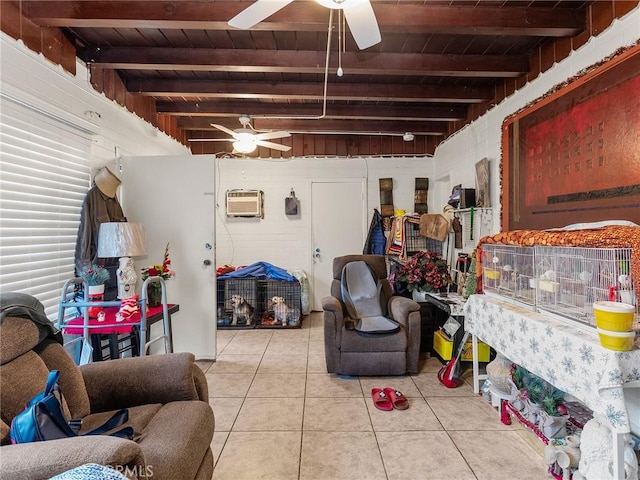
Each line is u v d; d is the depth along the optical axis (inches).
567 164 92.3
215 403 101.0
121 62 114.6
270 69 118.0
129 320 92.8
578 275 68.0
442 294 140.1
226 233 216.1
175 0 90.7
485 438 83.6
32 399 50.1
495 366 92.8
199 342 135.6
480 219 148.1
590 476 61.9
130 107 143.3
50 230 100.6
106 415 62.2
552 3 91.0
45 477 35.5
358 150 215.9
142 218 135.7
